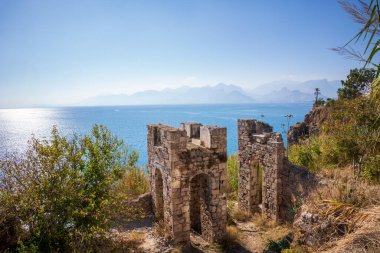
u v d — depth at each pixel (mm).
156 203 16531
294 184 14953
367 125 13156
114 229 15070
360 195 6910
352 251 4914
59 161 11188
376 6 3398
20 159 11891
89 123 136750
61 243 11141
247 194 18016
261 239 14539
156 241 14000
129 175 20250
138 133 87312
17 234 10984
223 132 14664
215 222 14664
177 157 13508
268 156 16281
